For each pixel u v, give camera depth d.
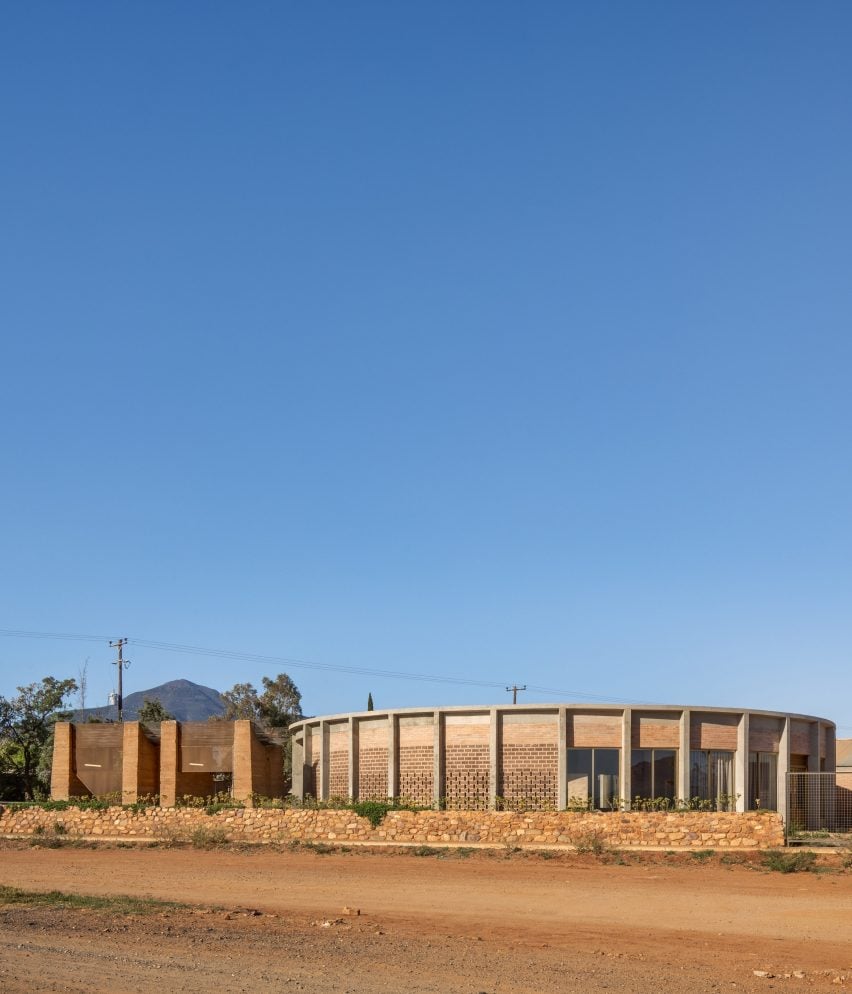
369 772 46.94
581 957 20.14
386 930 23.45
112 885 32.66
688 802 41.19
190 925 23.33
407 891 30.52
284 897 29.56
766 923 24.78
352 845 40.50
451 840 39.78
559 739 42.69
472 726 44.12
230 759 51.94
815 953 20.98
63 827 46.72
